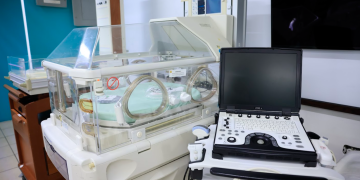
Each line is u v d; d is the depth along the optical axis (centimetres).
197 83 141
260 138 94
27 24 316
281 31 175
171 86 129
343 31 148
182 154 130
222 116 111
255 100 112
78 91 100
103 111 108
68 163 103
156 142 116
